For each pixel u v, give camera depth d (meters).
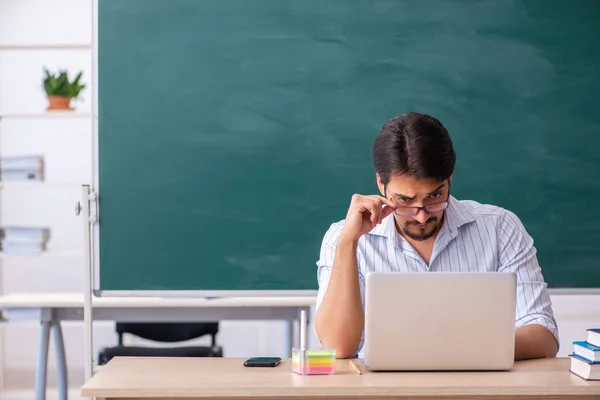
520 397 1.71
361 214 2.02
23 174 3.94
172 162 3.04
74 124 4.79
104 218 3.02
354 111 3.09
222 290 3.06
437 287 1.78
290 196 3.09
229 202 3.07
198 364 1.92
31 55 4.75
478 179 3.12
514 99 3.11
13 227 3.95
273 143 3.08
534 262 2.21
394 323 1.78
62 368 3.55
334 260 2.04
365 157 3.10
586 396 1.71
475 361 1.81
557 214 3.13
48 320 3.49
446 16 3.10
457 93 3.10
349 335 2.01
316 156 3.09
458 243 2.23
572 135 3.12
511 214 2.28
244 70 3.06
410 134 1.93
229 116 3.06
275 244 3.08
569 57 3.11
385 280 1.78
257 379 1.74
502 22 3.10
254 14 3.06
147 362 1.94
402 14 3.09
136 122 3.03
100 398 1.69
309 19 3.08
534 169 3.12
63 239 4.82
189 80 3.04
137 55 3.02
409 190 1.95
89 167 4.81
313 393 1.66
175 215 3.04
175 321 3.56
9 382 4.80
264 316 3.50
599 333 1.79
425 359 1.80
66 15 4.74
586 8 3.11
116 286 3.03
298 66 3.08
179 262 3.04
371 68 3.09
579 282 3.14
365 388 1.67
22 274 4.81
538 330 2.04
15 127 4.77
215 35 3.05
